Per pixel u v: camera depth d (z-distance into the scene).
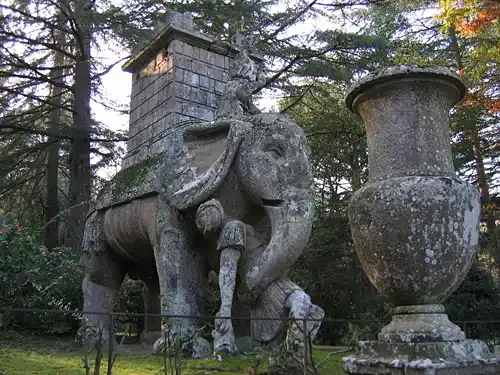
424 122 3.01
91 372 3.72
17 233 5.48
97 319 6.02
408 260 2.74
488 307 8.18
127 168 6.00
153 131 6.07
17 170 12.22
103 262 6.11
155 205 5.15
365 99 3.20
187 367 4.02
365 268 3.02
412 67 2.97
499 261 11.40
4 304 5.96
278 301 4.28
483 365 2.65
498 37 11.04
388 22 12.37
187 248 4.98
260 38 11.02
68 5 9.62
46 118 12.39
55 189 12.46
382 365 2.67
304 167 4.60
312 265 10.69
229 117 5.27
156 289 6.78
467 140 12.98
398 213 2.76
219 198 4.80
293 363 3.76
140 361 4.41
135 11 9.76
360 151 13.13
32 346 5.81
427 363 2.50
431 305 2.84
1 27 9.88
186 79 6.01
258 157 4.61
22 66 10.69
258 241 4.68
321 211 12.04
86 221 6.42
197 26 11.22
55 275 6.25
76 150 10.74
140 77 6.66
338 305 10.16
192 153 5.25
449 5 9.88
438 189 2.75
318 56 10.66
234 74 5.49
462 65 13.22
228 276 4.44
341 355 4.85
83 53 10.84
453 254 2.74
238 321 5.35
